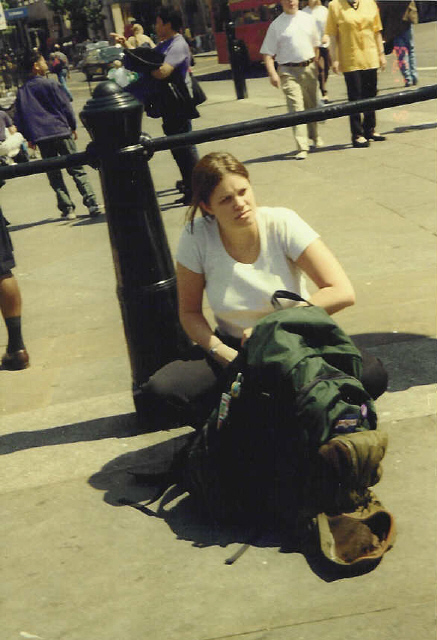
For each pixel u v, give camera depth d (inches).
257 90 800.3
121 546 120.1
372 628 96.7
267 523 120.5
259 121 146.3
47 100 369.4
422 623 96.5
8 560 120.4
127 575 113.4
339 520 110.3
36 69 372.8
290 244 123.8
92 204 369.1
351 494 109.0
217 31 1114.7
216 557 114.5
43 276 280.4
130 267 149.4
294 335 112.0
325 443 108.3
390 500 121.3
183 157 349.4
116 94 141.8
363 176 352.2
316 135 433.7
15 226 372.8
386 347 175.3
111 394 173.9
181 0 1868.8
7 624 106.6
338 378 110.2
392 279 222.5
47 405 175.3
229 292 125.8
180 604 106.0
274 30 416.2
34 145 377.7
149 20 1189.7
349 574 106.3
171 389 130.0
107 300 245.1
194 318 129.9
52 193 447.2
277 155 432.5
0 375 196.7
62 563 118.0
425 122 459.2
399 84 623.8
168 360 152.6
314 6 529.7
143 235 148.4
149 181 148.4
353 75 412.2
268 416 113.8
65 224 363.3
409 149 393.4
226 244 126.0
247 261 125.4
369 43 409.4
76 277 274.2
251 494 118.6
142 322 151.1
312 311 114.0
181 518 125.3
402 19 588.4
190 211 125.2
